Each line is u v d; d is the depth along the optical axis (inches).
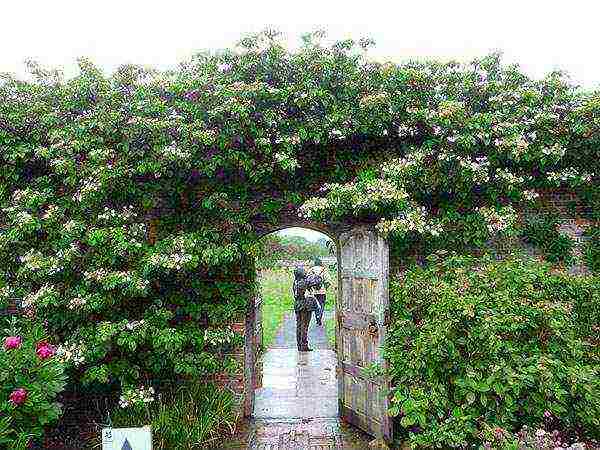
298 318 408.2
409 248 245.0
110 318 221.0
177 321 236.2
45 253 226.5
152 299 229.5
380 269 213.8
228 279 241.0
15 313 243.1
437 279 210.1
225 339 228.2
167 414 206.8
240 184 240.1
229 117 223.0
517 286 196.4
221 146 222.7
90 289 216.4
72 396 237.5
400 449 210.4
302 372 339.3
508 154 227.9
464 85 237.1
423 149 232.8
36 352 184.2
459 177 231.3
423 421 173.3
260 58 229.8
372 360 221.5
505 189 239.9
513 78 243.6
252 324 256.8
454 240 241.0
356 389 236.5
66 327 220.5
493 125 229.6
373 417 222.1
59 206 233.3
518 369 170.7
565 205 256.8
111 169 220.5
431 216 244.5
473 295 189.9
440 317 185.9
